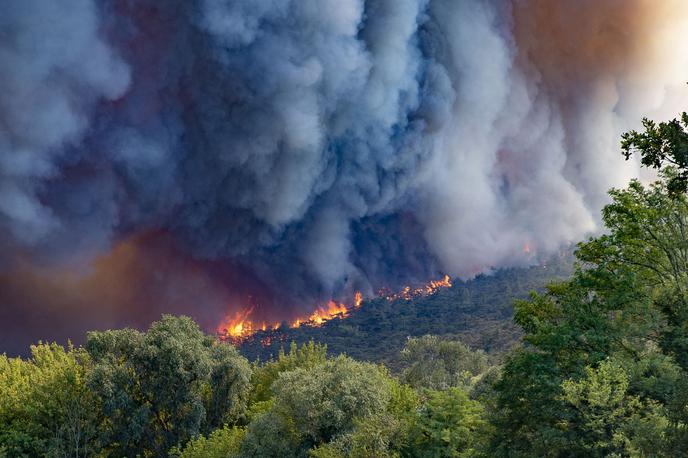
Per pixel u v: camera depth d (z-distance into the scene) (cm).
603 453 2872
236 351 6906
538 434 3250
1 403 5756
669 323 3159
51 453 5419
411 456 3931
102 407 5922
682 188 2245
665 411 2508
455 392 3984
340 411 4428
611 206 3731
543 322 3594
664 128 2077
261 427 4656
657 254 3606
